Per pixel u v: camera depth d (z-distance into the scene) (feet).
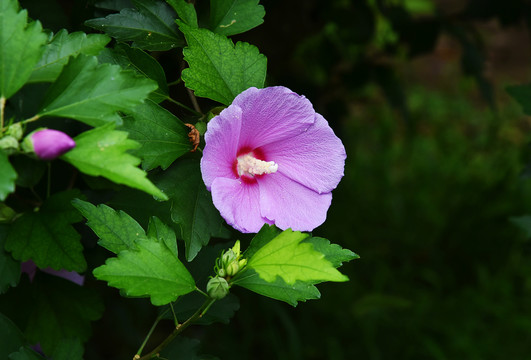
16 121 2.56
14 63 2.13
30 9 2.62
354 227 6.46
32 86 2.57
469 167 7.61
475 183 7.13
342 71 5.24
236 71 2.42
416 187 7.21
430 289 6.08
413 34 4.88
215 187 2.27
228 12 2.51
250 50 2.43
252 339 5.29
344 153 2.42
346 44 5.01
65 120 2.64
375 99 9.14
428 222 6.60
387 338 5.41
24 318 2.54
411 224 6.57
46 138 2.04
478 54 4.98
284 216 2.41
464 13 4.90
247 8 2.52
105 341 4.72
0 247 2.36
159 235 2.30
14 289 2.54
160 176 2.36
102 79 2.16
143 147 2.32
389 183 6.97
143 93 2.15
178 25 2.51
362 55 5.25
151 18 2.50
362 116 9.00
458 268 6.24
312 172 2.44
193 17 2.46
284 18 4.36
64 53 2.27
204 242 2.35
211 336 5.17
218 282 2.23
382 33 5.36
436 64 10.74
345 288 5.75
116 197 2.50
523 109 3.11
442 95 9.90
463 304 5.69
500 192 6.62
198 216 2.36
